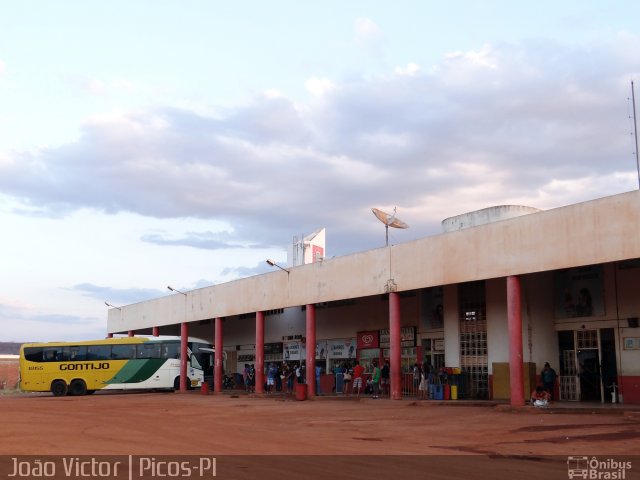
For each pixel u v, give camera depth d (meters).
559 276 28.31
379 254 30.61
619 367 25.61
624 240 21.33
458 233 26.88
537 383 27.42
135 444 14.40
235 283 40.78
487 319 29.34
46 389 43.62
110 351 44.16
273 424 20.41
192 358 45.59
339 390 37.69
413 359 34.28
